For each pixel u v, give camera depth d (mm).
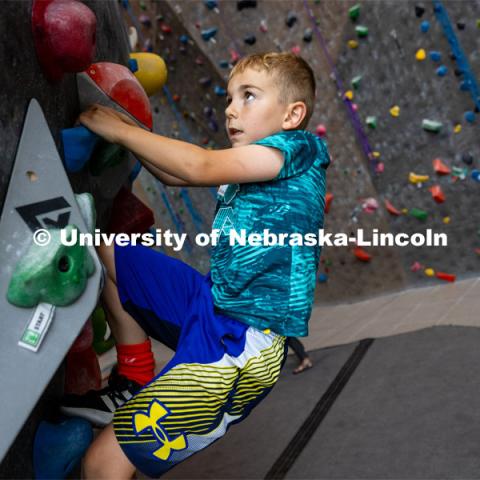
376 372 3600
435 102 4699
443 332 3906
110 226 1719
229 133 1526
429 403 3039
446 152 4754
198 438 1370
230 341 1367
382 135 4977
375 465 2615
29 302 1105
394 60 4773
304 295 1399
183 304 1491
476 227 4781
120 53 1712
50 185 1176
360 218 5254
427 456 2572
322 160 1478
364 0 4766
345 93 5027
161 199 6422
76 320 1160
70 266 1145
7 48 1125
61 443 1312
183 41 5621
